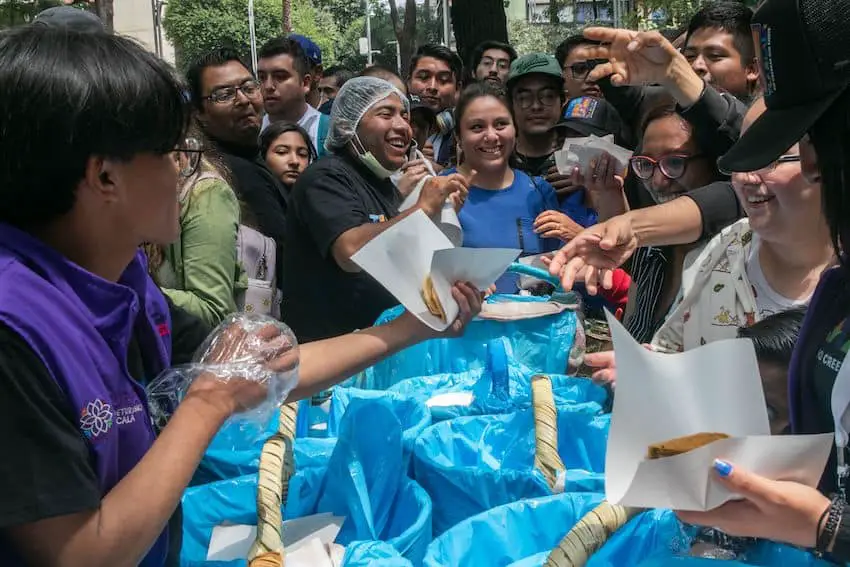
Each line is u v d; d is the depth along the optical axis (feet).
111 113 3.10
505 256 4.83
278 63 16.21
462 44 25.73
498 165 11.05
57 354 3.11
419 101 16.79
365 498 5.05
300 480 5.51
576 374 7.36
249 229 9.39
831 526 3.05
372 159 9.69
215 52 11.95
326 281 9.35
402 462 5.35
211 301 7.43
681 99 7.43
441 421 6.09
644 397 3.37
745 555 4.02
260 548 4.11
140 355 4.12
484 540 4.55
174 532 4.18
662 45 7.30
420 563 4.70
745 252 6.21
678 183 7.72
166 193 3.45
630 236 6.39
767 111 3.31
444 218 9.06
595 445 5.88
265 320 4.12
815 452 3.16
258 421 3.92
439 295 4.70
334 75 20.93
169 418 3.99
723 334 6.29
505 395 6.24
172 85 3.34
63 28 3.22
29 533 3.11
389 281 4.65
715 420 3.46
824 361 3.82
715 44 10.25
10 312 3.00
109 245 3.46
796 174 5.09
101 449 3.30
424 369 7.38
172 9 103.60
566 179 11.42
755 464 3.17
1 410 2.94
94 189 3.25
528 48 78.13
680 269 7.52
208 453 5.57
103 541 3.14
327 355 5.00
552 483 4.95
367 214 9.30
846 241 3.26
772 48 3.19
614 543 4.25
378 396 6.34
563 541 3.75
